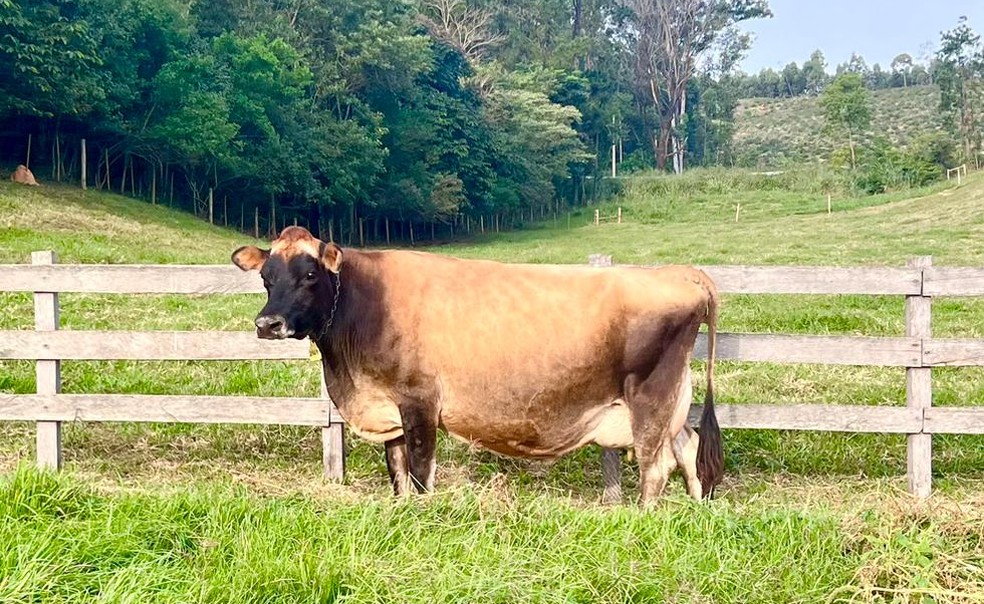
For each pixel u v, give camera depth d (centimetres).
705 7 8600
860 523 466
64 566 400
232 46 4000
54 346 653
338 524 463
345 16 4912
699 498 562
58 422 660
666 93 8919
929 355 625
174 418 653
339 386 568
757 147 11800
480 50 7775
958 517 464
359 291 550
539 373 542
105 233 2248
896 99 13375
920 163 6431
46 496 486
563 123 6488
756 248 2561
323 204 4691
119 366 912
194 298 1316
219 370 909
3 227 1953
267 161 3956
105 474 660
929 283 623
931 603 388
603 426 562
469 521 472
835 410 634
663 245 3034
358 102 4728
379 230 5616
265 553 421
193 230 3030
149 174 3909
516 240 5100
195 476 658
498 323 544
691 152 9938
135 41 3575
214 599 382
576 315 544
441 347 545
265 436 749
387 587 397
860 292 629
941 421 626
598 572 413
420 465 554
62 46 3100
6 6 2888
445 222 5578
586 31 9125
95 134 3569
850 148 7300
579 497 655
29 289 656
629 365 546
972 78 8206
